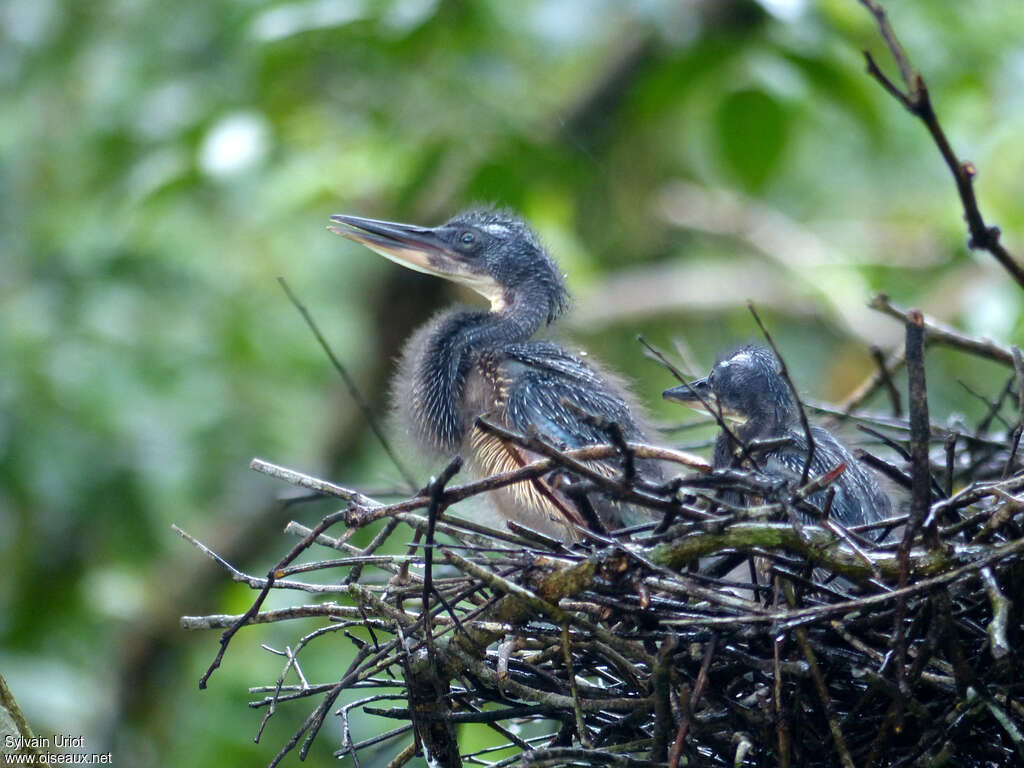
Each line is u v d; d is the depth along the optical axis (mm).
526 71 13289
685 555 5160
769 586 5301
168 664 13977
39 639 13148
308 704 12438
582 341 14438
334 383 14586
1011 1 13383
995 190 12148
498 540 5746
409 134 12266
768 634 5031
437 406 7828
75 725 12188
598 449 5293
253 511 13789
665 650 4965
